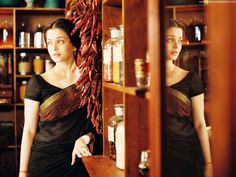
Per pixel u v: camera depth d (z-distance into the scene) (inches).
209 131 36.2
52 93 101.8
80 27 96.8
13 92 197.6
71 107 101.9
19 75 196.7
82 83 97.1
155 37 39.7
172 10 40.0
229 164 24.8
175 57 40.2
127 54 57.7
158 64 39.1
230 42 24.4
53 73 104.2
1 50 202.5
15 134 195.9
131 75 57.8
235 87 24.2
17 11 200.1
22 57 198.5
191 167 37.9
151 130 41.1
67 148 101.8
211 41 26.3
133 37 57.4
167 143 38.8
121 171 73.5
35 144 104.0
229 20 24.4
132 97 59.0
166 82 39.0
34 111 103.1
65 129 101.8
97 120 97.5
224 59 24.7
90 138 99.5
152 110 40.9
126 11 57.6
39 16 208.4
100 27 93.4
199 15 38.9
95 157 86.9
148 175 57.0
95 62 95.5
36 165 102.0
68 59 103.5
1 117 206.7
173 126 39.3
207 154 35.9
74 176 101.0
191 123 38.7
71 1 112.0
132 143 59.4
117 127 75.1
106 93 85.4
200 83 38.1
